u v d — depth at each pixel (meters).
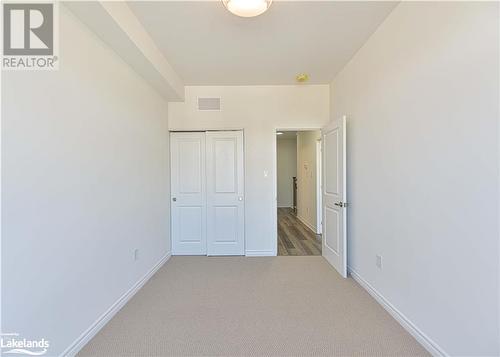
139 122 2.93
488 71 1.37
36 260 1.51
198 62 3.19
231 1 1.83
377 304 2.52
